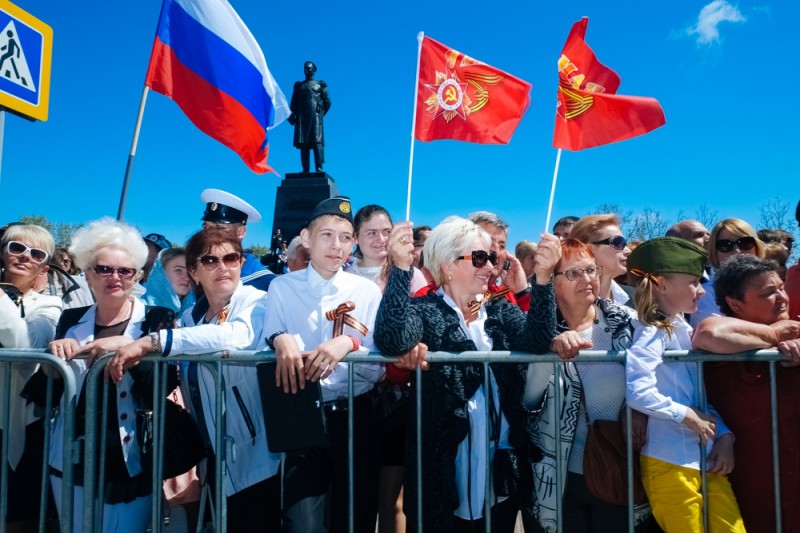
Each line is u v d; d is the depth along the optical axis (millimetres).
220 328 2785
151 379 2902
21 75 3920
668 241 2820
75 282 4562
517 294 4191
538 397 2781
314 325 3092
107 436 2785
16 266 3639
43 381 2908
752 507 2756
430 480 2594
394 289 2572
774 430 2633
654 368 2650
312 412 2613
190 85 5207
